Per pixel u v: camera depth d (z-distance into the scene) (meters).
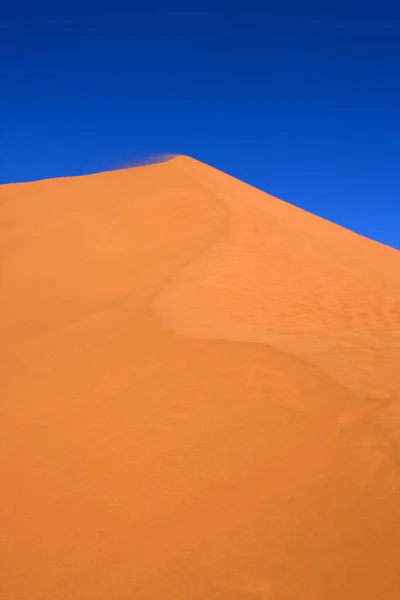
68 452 6.10
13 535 4.93
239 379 6.88
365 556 3.93
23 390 7.96
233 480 5.11
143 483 5.35
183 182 21.30
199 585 4.02
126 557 4.45
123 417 6.57
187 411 6.42
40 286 14.95
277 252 15.13
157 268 14.20
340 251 17.77
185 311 10.30
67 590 4.23
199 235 16.27
